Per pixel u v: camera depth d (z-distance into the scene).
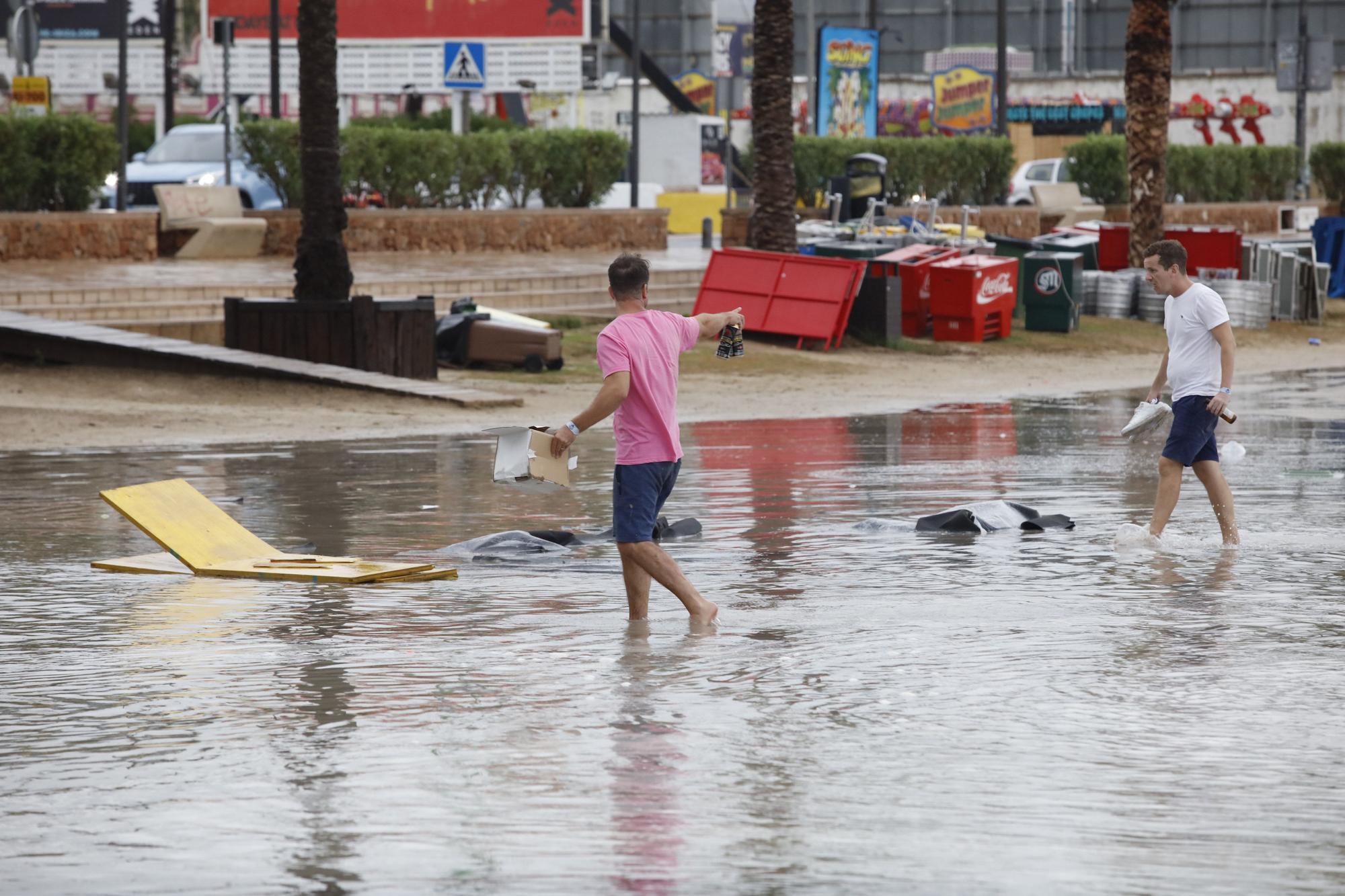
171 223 75.88
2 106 127.38
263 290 61.03
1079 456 36.47
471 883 10.30
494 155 87.75
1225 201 124.56
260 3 127.62
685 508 28.02
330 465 34.84
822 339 65.06
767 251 67.69
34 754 13.26
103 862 10.73
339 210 52.44
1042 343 71.06
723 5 124.19
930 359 65.25
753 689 15.27
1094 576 21.22
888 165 102.62
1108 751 13.10
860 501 28.92
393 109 158.62
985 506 26.11
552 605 19.64
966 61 157.75
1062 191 109.81
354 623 18.56
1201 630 17.70
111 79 129.50
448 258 79.31
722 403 50.62
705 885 10.21
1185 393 23.81
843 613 18.88
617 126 150.88
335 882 10.34
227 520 23.73
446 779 12.49
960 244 77.25
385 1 123.00
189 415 43.44
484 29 122.69
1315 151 137.12
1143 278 80.25
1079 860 10.62
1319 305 83.94
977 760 12.90
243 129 84.31
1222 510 23.88
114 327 54.31
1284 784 12.20
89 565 22.67
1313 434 41.25
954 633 17.66
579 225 88.81
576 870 10.50
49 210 74.06
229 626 18.38
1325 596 19.75
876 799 11.92
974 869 10.45
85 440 39.28
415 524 26.62
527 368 56.09
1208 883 10.20
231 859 10.76
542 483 18.03
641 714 14.40
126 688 15.46
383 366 51.91
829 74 118.62
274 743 13.54
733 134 138.88
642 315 18.36
